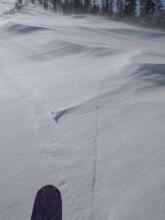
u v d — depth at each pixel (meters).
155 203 2.43
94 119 4.14
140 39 19.89
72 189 2.78
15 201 2.70
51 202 2.62
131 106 4.31
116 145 3.39
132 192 2.60
